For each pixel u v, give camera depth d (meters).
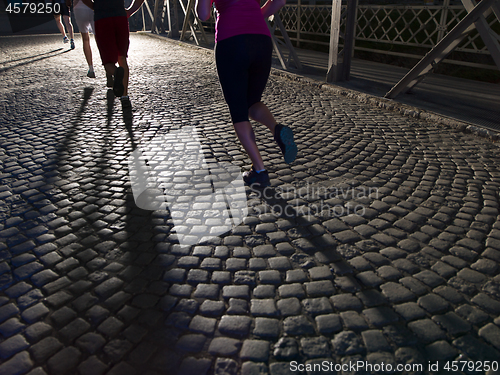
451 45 4.88
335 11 6.13
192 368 1.54
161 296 1.93
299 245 2.33
